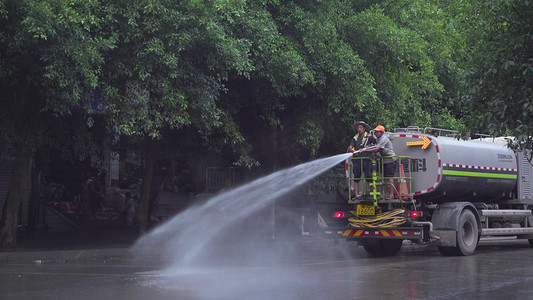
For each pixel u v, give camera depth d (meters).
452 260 12.98
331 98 16.73
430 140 13.98
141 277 9.86
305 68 15.27
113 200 26.44
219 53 13.84
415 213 13.57
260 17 15.30
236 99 16.55
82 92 12.91
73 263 13.03
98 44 12.46
